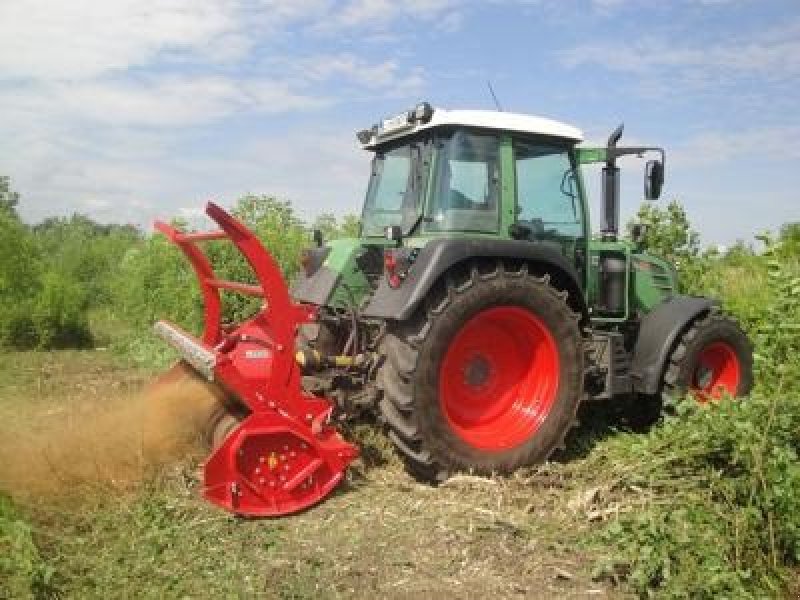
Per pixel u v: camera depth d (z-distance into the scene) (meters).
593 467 5.15
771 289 5.23
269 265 4.62
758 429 4.59
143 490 4.64
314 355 5.16
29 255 11.82
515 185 5.54
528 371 5.42
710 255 10.06
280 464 4.58
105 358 10.54
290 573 3.88
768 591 4.00
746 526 4.23
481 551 4.09
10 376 9.02
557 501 4.66
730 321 6.25
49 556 3.95
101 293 17.88
